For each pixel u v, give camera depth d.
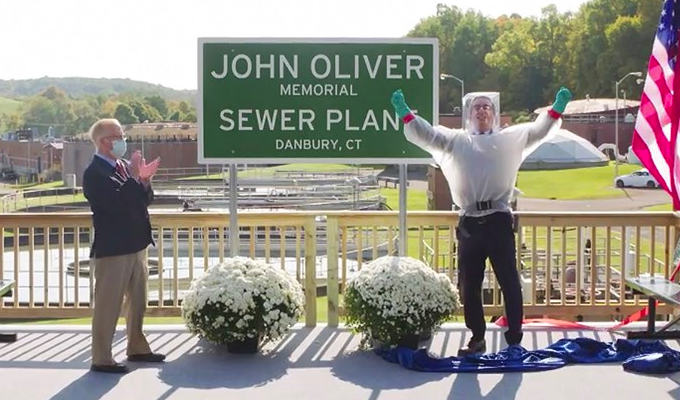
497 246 6.44
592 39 95.94
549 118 6.36
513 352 6.35
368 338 6.71
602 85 93.06
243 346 6.58
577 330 7.30
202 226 7.55
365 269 6.72
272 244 18.39
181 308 7.32
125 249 6.04
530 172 53.53
